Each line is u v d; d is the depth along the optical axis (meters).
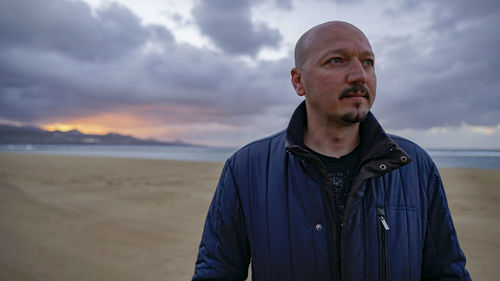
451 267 1.05
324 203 1.07
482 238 4.47
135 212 6.45
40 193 8.55
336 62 1.02
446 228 1.09
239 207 1.17
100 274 3.50
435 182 1.15
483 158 33.59
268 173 1.16
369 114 1.16
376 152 1.05
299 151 1.08
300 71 1.14
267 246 1.06
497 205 6.62
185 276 3.48
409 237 1.04
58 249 4.29
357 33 1.04
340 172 1.13
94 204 7.23
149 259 3.95
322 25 1.08
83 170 15.95
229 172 1.24
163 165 20.00
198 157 43.34
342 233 1.02
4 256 4.02
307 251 1.03
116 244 4.50
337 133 1.13
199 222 5.69
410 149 1.19
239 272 1.18
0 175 12.42
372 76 1.05
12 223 5.54
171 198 8.05
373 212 1.04
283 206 1.08
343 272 0.99
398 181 1.11
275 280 1.04
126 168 17.50
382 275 1.00
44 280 3.36
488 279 3.24
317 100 1.05
